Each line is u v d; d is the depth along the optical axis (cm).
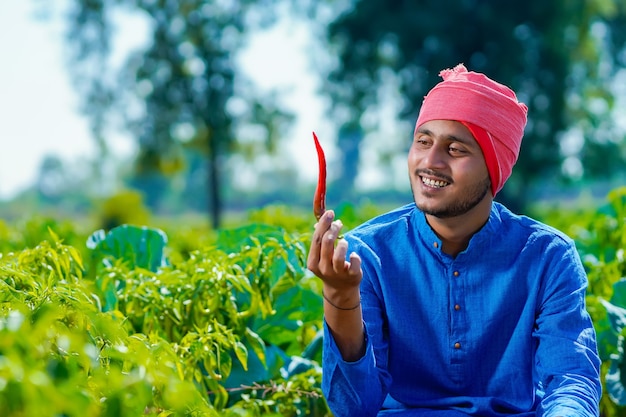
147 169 4159
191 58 4059
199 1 4012
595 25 4375
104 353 213
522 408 287
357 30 3962
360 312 264
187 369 315
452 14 3862
